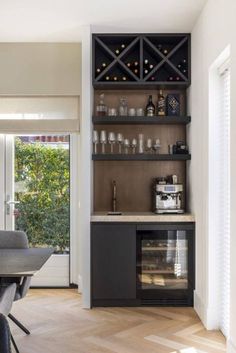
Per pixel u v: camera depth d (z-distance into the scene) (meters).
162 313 4.07
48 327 3.67
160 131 4.85
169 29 4.38
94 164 4.84
